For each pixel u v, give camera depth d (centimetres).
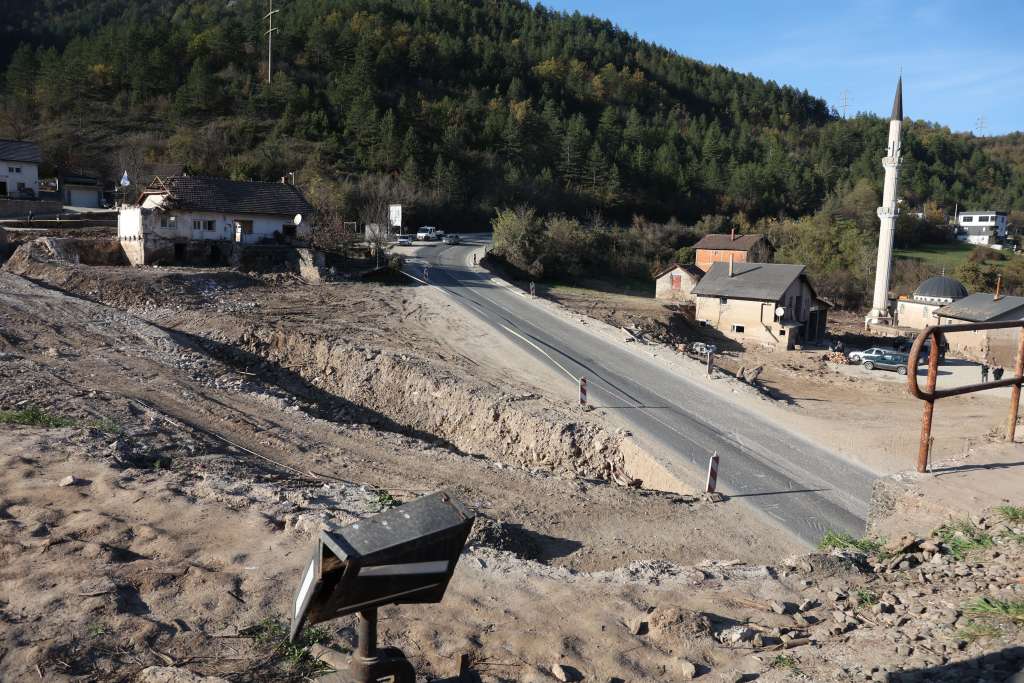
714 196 12450
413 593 342
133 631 659
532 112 13300
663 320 4694
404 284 4694
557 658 638
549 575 891
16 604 708
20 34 15988
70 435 1490
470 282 5047
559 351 3328
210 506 1087
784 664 594
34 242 4134
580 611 757
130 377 2297
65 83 11312
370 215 8206
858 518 1697
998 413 3028
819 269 8438
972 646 586
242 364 2939
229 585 775
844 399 3269
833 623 693
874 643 621
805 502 1780
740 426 2462
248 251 4578
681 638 667
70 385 2094
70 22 17950
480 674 612
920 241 12112
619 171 12006
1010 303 4762
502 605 773
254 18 16012
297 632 331
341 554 300
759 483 1900
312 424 2062
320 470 1664
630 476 2092
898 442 2409
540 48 18738
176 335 2992
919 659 573
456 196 9812
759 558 1391
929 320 5822
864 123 18338
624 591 823
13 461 1259
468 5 19588
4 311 2839
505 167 11275
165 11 19000
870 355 4088
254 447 1786
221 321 3234
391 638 669
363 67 12612
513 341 3434
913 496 930
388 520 333
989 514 855
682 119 17588
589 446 2222
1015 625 611
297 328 3184
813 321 5241
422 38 15262
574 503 1577
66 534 919
